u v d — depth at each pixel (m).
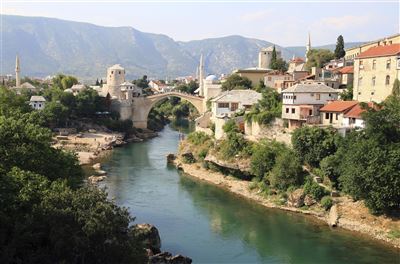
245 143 96.25
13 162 52.44
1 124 56.97
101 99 187.00
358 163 67.19
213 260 56.78
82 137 156.12
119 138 161.62
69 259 38.56
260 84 151.25
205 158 103.25
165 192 89.75
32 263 38.03
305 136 81.56
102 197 44.62
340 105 90.94
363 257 57.47
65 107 168.75
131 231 46.56
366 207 68.88
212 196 86.56
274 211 76.31
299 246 61.38
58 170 58.16
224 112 122.88
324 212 72.88
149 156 133.00
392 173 64.38
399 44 93.44
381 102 85.88
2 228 40.41
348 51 147.38
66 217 40.12
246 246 61.53
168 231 67.19
